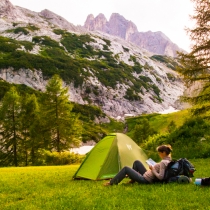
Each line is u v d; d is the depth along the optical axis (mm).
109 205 6074
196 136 25000
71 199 7051
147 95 176750
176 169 8305
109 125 132000
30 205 6699
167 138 27484
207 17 26875
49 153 38594
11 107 48969
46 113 47312
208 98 26906
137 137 60281
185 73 27453
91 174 11258
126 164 11172
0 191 9633
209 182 7621
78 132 48656
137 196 6926
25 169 21547
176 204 5863
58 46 190125
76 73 155000
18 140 48188
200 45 26906
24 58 148500
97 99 150375
